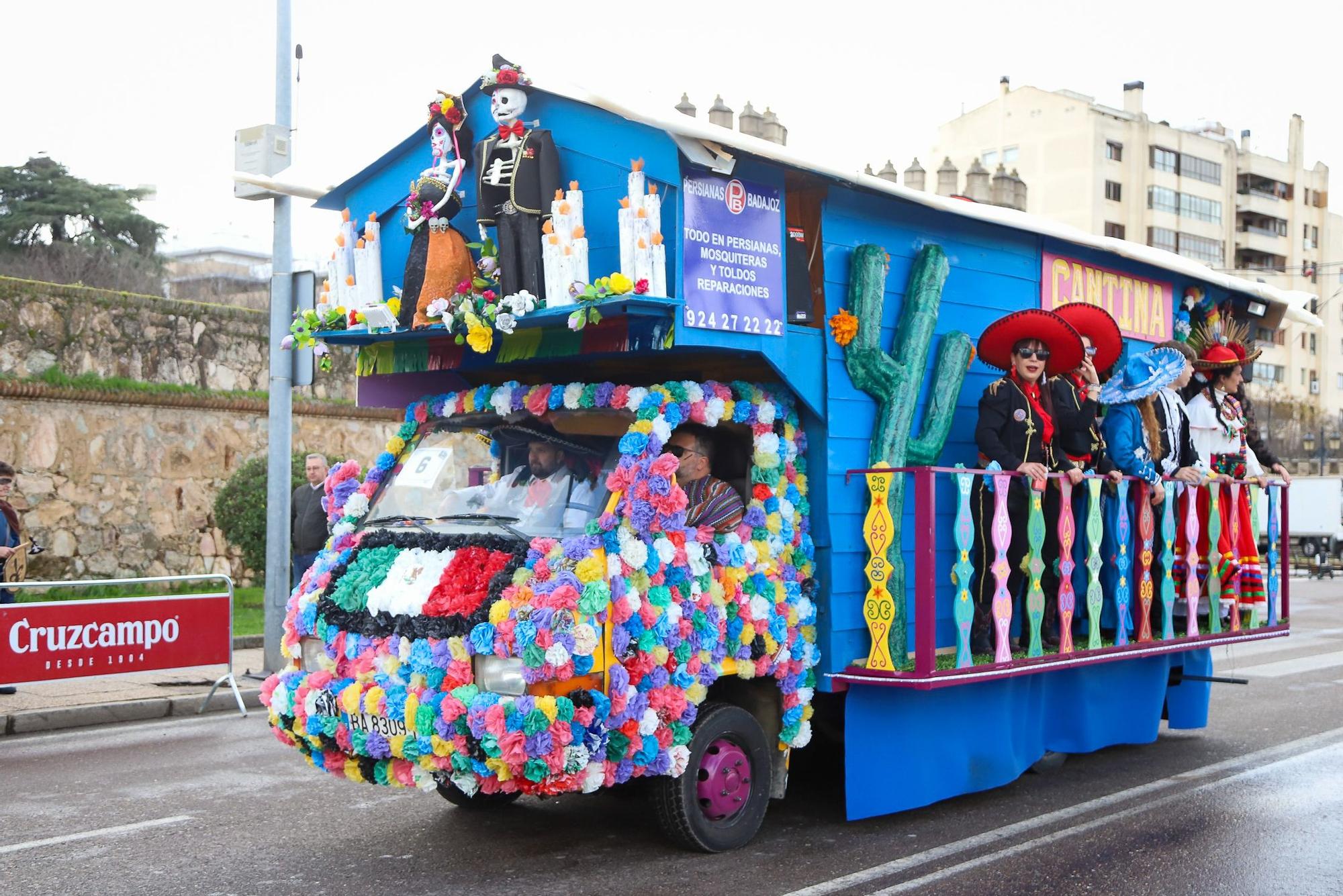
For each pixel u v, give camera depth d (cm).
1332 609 2169
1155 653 776
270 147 1124
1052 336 724
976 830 652
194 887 543
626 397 580
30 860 585
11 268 2656
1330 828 661
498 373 707
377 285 667
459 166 628
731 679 624
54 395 1423
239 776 774
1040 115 6075
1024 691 738
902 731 658
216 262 4034
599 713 507
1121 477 756
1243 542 866
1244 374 948
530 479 599
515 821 658
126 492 1488
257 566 1438
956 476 645
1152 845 623
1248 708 1066
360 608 557
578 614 506
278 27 1135
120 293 1512
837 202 660
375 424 1756
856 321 652
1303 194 7244
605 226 592
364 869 570
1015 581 711
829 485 638
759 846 610
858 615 645
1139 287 894
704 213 580
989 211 721
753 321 600
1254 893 546
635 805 693
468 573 531
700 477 622
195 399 1541
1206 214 6575
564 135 609
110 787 742
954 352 708
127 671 962
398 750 518
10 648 902
